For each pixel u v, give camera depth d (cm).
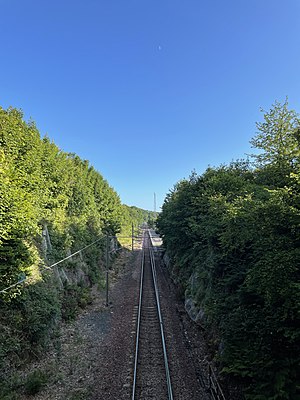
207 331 1396
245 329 884
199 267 1814
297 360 696
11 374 1002
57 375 1100
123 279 2998
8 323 1127
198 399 965
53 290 1545
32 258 1362
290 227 766
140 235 9375
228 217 1134
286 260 704
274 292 717
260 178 1742
